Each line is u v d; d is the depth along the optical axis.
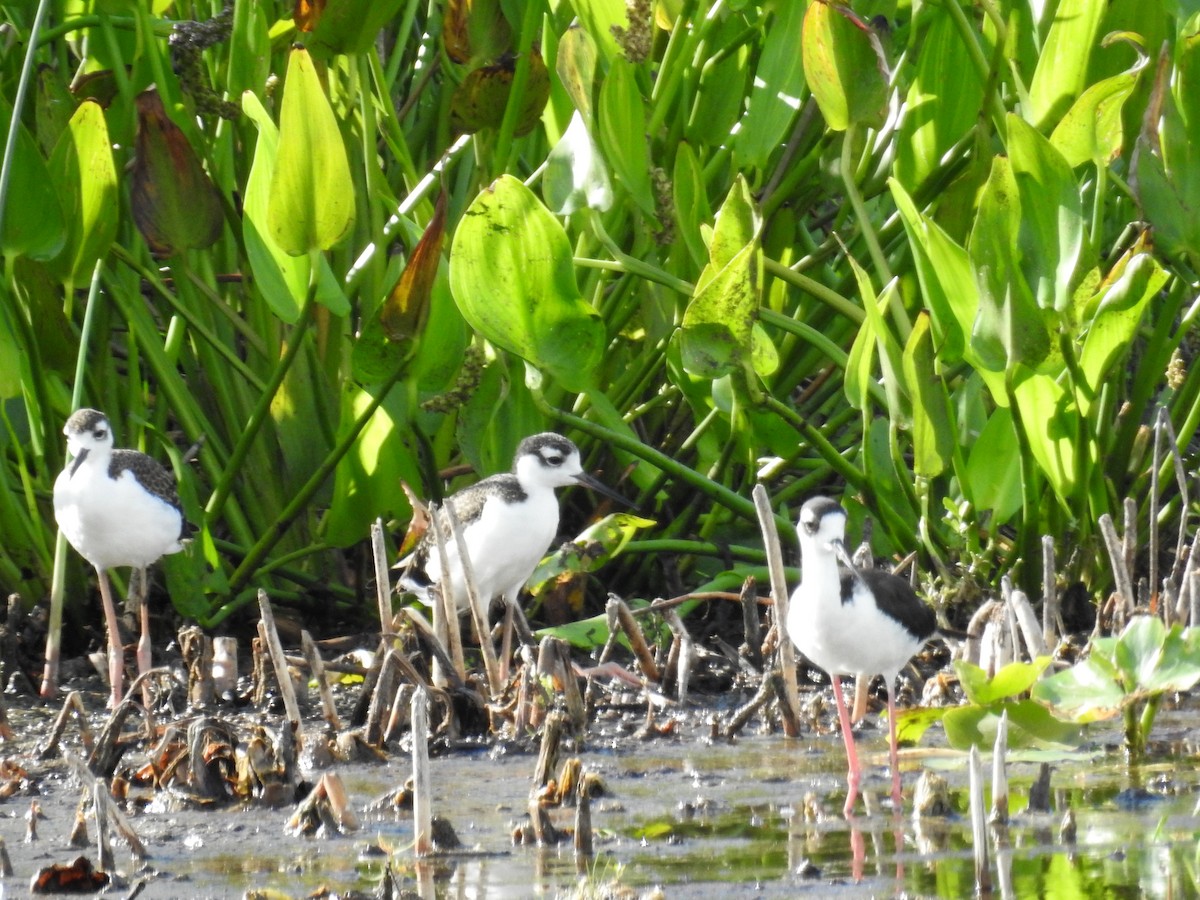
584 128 11.95
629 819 7.93
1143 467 12.46
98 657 11.35
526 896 6.62
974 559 11.62
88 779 7.69
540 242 10.80
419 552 11.63
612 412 12.05
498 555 11.15
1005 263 10.28
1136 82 10.78
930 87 12.70
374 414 11.37
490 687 10.26
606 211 11.92
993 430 11.34
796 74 12.48
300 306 11.34
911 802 8.22
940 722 10.13
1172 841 7.31
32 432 11.99
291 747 8.44
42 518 12.38
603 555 11.80
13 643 11.23
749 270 10.47
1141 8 11.60
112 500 10.70
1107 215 13.86
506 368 12.32
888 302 12.04
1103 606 11.27
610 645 11.07
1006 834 7.48
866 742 9.70
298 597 12.63
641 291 12.88
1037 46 11.98
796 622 8.29
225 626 12.40
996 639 10.04
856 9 13.09
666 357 12.72
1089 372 10.88
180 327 12.45
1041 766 8.02
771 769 9.03
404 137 13.77
